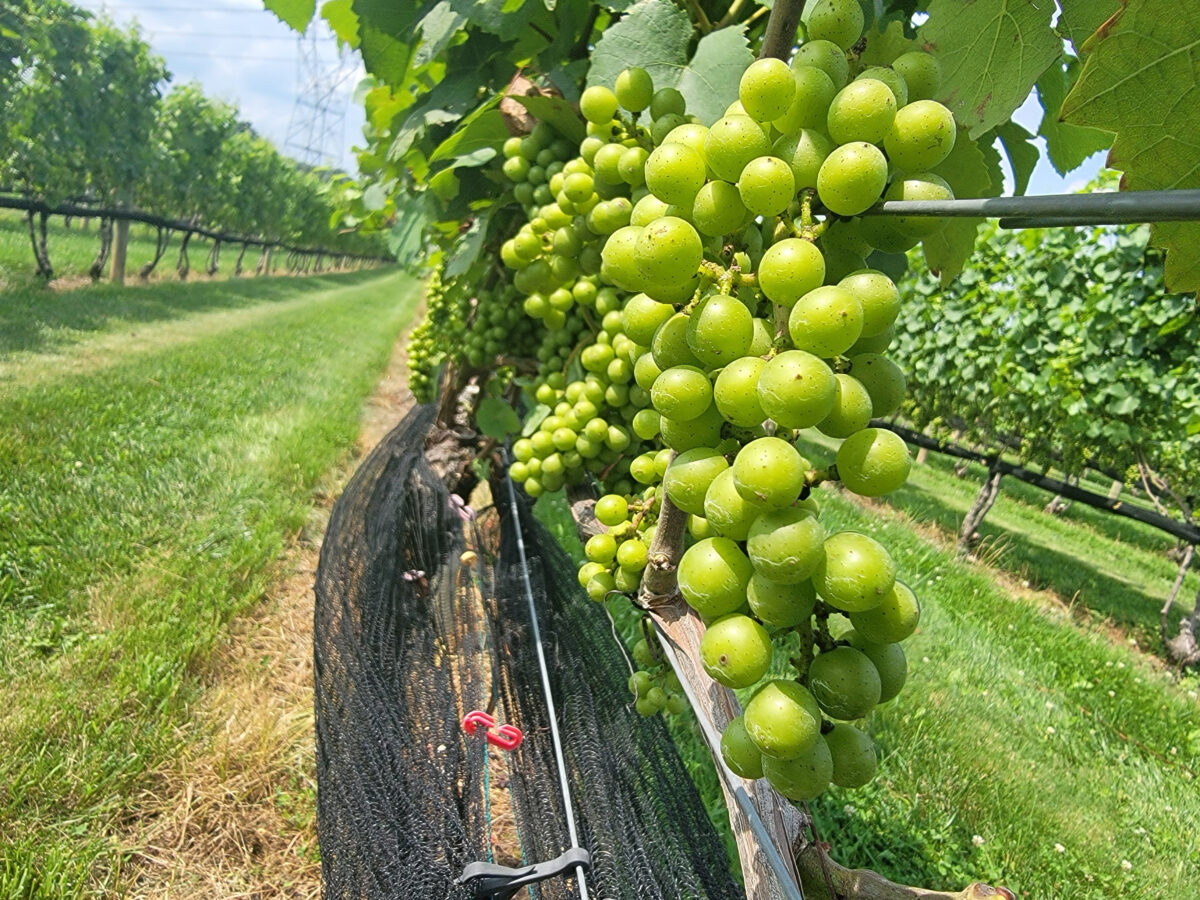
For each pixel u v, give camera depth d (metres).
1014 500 17.64
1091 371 9.38
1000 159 2.08
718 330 1.04
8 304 11.07
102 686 3.83
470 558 3.31
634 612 4.79
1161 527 9.36
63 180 14.21
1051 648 6.94
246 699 4.09
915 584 7.66
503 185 3.09
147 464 6.41
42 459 5.99
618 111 1.87
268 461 7.20
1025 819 4.13
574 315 2.77
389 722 2.33
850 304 0.95
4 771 3.23
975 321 11.87
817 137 1.06
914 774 4.21
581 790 2.29
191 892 3.10
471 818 2.19
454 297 4.06
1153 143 0.99
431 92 2.93
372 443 9.50
